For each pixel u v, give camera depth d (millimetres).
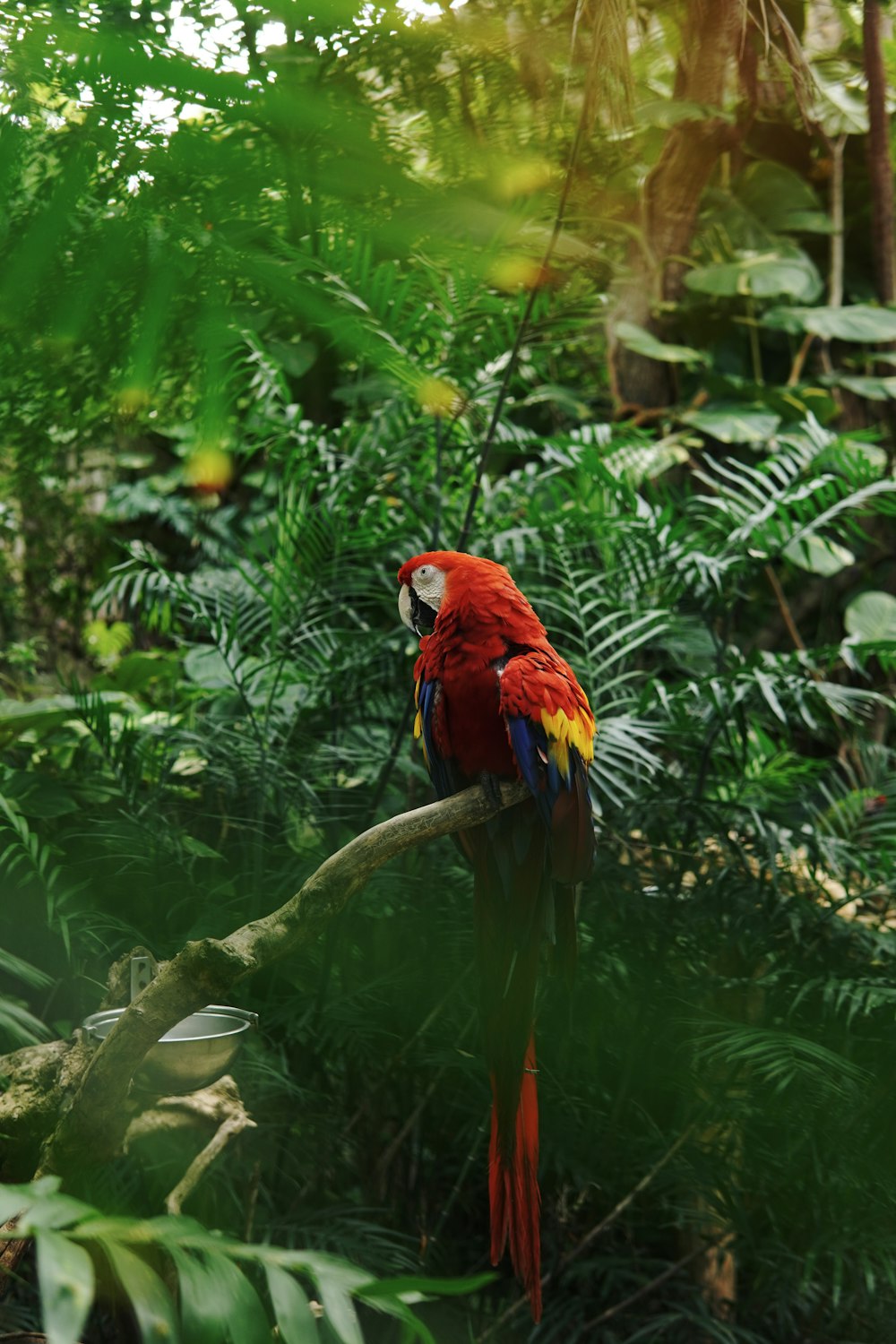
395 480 2309
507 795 1307
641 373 3475
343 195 509
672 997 1964
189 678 2861
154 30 471
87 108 463
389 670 2287
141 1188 1728
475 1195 2061
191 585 2416
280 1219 1838
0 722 2379
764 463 2350
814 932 2096
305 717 2369
